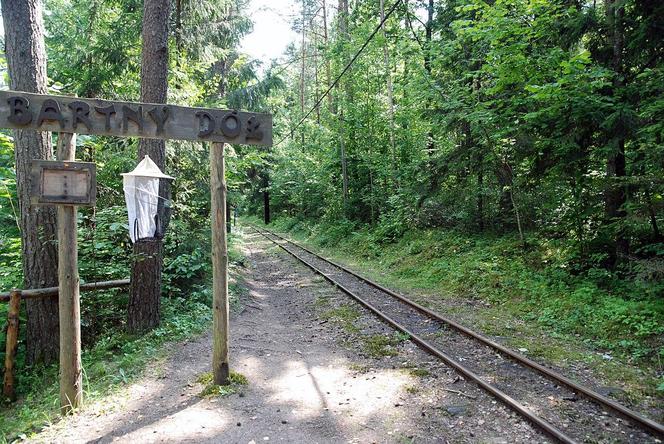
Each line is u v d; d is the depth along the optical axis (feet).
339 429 13.84
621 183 24.45
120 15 37.01
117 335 23.26
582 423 13.92
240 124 16.60
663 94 22.98
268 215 121.80
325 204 82.02
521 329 24.61
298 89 117.91
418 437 13.29
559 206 33.83
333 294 35.04
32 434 13.97
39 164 13.93
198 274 31.81
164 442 13.06
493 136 32.83
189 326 24.88
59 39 42.63
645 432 13.33
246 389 16.81
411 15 58.03
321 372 18.75
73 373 15.07
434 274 38.55
